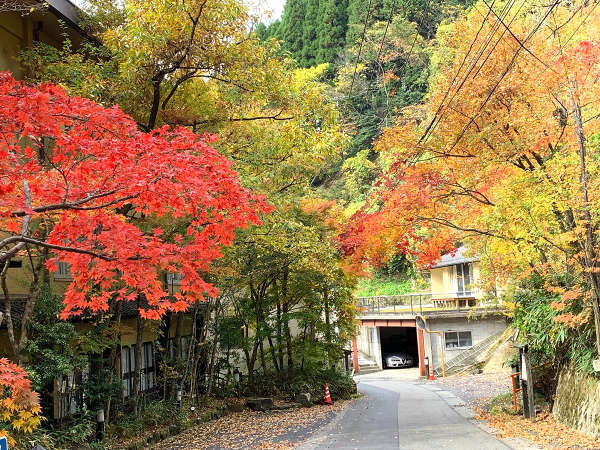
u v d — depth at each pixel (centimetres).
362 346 4534
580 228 1024
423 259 1423
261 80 1277
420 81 4103
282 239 1523
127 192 623
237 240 1479
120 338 1429
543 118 1135
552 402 1427
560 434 1132
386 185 1341
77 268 688
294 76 1441
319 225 1895
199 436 1480
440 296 3869
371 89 4409
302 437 1395
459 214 1337
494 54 1153
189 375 1881
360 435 1364
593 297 1075
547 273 1278
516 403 1509
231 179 628
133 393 1502
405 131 1293
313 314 2242
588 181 1041
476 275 3456
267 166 1459
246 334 2352
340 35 5009
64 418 1291
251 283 1977
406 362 4000
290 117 1409
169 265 686
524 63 1133
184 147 653
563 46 1091
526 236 1138
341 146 1355
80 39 1470
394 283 4806
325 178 4631
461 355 3275
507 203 1107
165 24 1151
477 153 1202
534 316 1348
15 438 932
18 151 646
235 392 2188
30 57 1256
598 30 1128
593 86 1021
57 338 1052
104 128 634
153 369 1828
